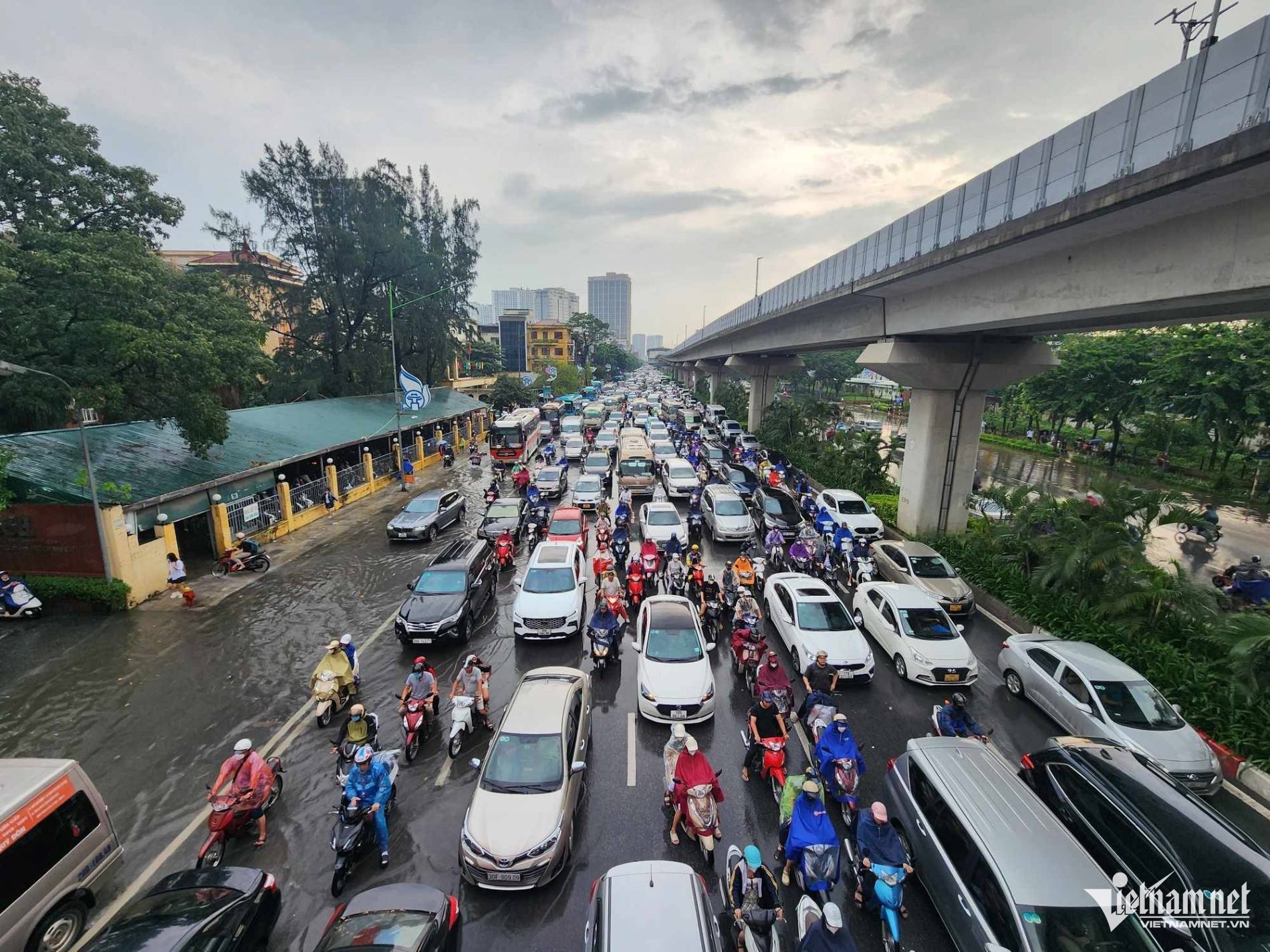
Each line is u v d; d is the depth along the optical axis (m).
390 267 39.97
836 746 8.09
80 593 14.93
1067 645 10.78
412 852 7.63
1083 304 12.63
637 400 77.56
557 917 6.69
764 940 5.67
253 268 36.44
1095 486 14.20
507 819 7.19
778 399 54.69
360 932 5.56
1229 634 10.45
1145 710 9.21
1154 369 32.97
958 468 21.06
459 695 9.79
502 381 57.75
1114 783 6.89
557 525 19.09
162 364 16.61
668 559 15.87
